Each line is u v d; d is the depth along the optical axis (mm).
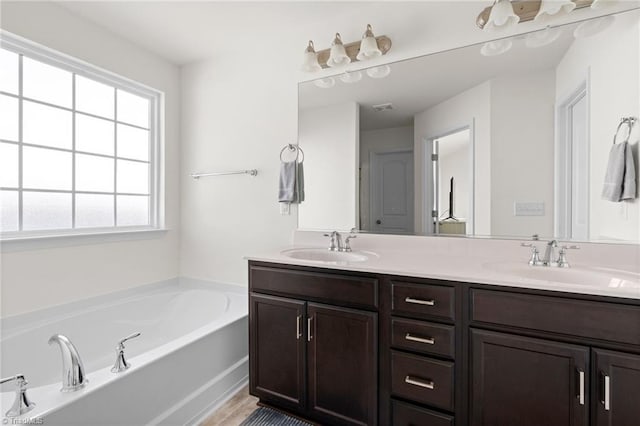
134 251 2369
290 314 1585
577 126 1479
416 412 1280
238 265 2445
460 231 1732
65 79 2039
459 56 1724
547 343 1064
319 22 2080
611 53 1412
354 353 1414
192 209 2648
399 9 1850
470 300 1183
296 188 2184
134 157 2473
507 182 1621
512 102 1605
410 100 1852
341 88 2043
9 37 1734
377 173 1948
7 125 1772
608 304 986
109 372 1288
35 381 1695
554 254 1492
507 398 1126
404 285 1304
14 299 1736
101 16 2010
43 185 1931
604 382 987
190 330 2355
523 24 1582
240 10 1945
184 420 1538
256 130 2352
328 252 1904
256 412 1663
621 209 1391
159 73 2521
